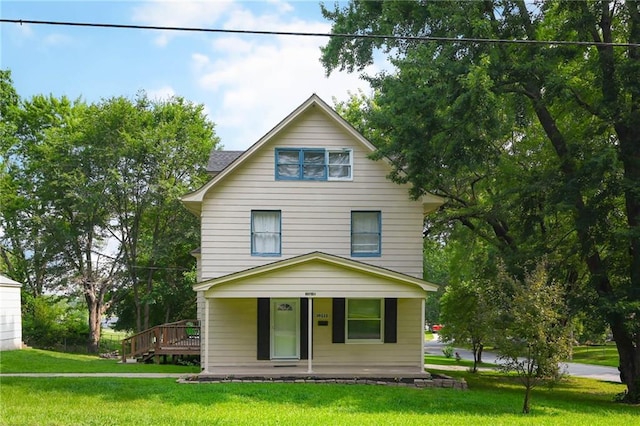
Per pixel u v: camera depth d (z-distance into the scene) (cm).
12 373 1856
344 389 1554
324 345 1970
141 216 3666
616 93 1633
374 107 3003
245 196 1980
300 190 1997
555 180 1738
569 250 1812
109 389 1485
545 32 1773
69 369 1984
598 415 1360
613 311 1594
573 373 3156
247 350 1958
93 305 3762
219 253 1953
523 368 1368
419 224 2017
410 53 1599
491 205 2098
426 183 1769
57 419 1120
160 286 3603
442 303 2803
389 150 1766
